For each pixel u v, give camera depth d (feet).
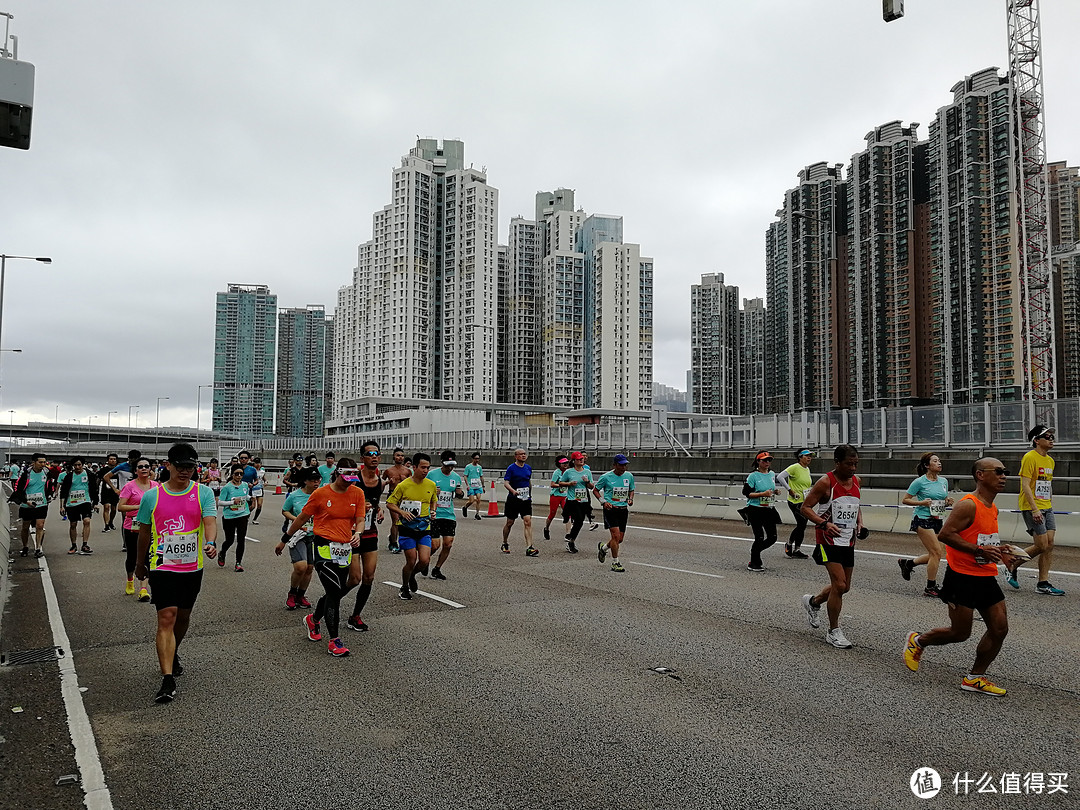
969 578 18.06
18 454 339.57
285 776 13.84
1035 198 188.34
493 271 488.44
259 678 19.97
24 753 15.06
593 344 496.64
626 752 14.83
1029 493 31.04
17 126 28.99
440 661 21.47
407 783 13.50
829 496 23.00
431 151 534.37
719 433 101.60
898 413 82.12
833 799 12.79
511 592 32.42
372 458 32.42
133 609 30.09
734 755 14.65
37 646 23.85
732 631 25.04
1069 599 29.96
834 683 19.24
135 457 34.55
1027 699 17.92
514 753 14.80
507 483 45.42
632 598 31.01
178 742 15.53
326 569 22.53
